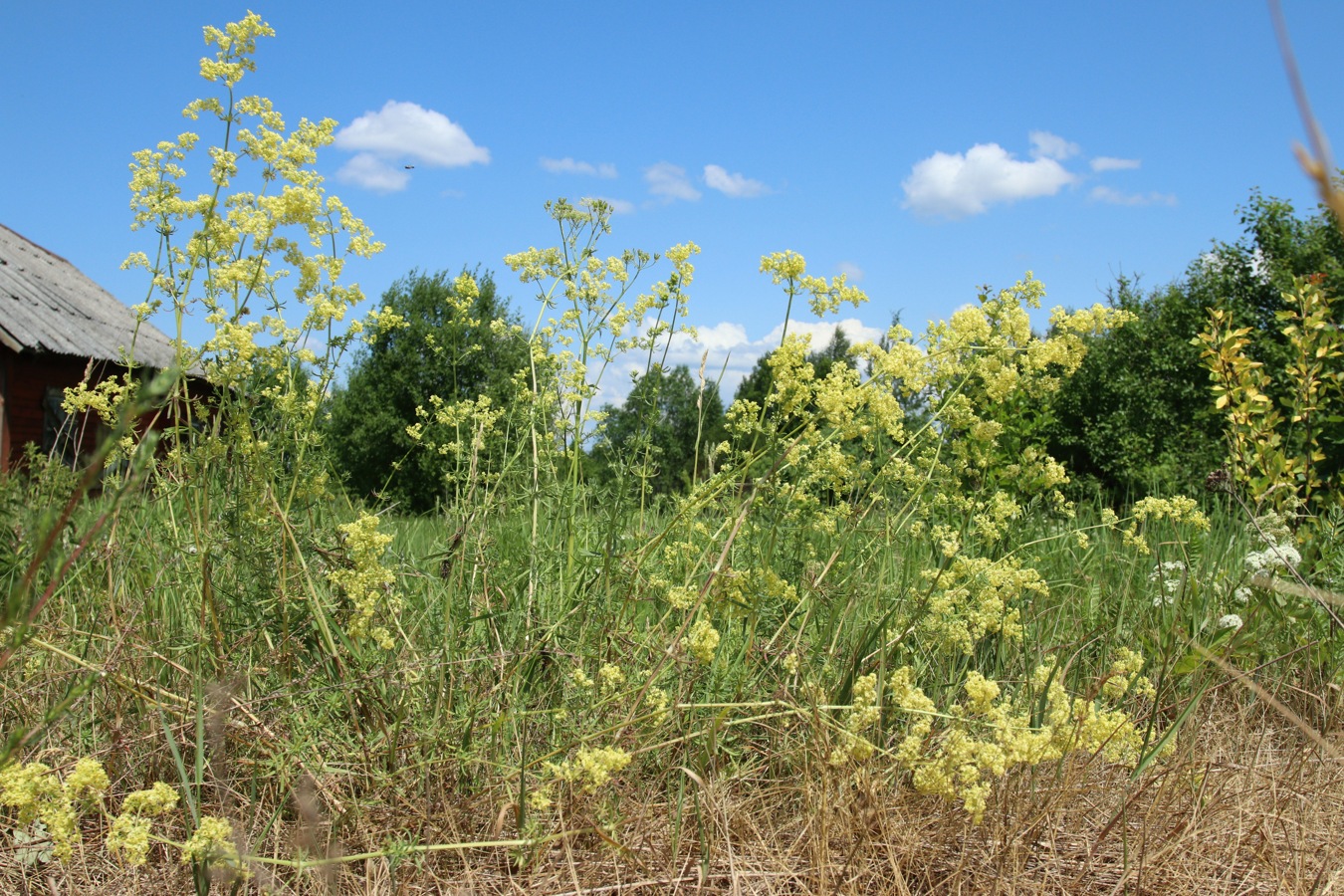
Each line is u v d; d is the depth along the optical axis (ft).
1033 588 10.50
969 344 10.35
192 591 9.70
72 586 10.31
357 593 8.45
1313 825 8.71
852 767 8.18
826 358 10.68
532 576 10.33
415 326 24.64
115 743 8.00
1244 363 18.48
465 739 8.32
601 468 13.56
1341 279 54.95
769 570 9.57
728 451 12.71
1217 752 9.96
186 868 7.45
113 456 7.77
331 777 7.97
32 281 50.83
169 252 9.11
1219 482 16.53
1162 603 12.84
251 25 9.40
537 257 13.35
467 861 7.47
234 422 8.84
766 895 7.66
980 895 7.72
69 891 7.36
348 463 24.82
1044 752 7.68
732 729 9.35
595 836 7.95
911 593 10.76
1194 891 7.80
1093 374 61.00
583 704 8.80
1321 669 12.15
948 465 12.50
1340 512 15.60
